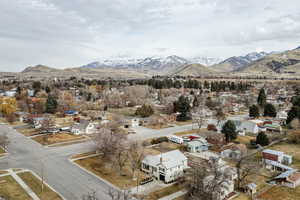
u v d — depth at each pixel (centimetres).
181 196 3900
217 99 14338
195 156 5912
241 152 5419
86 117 10556
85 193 3900
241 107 13788
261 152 6219
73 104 12612
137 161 5250
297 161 5606
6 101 12006
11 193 3838
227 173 4019
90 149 6238
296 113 9081
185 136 7631
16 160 5359
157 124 9419
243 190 4197
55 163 5219
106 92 17112
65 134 7700
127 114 11588
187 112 10681
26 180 4328
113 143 5391
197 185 3709
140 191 4038
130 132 8094
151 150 6344
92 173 4722
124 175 4675
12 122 9406
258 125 8762
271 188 4297
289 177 4484
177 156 5006
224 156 5900
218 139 6975
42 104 11769
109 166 5069
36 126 8588
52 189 4019
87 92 17088
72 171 4800
